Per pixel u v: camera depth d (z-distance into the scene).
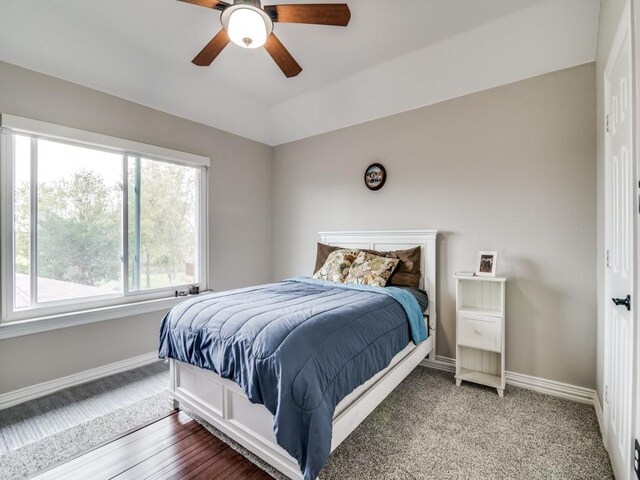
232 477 1.50
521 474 1.52
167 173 3.15
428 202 2.93
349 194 3.49
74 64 2.39
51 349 2.38
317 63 2.76
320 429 1.24
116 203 2.78
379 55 2.63
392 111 3.12
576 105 2.26
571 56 2.22
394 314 2.09
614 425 1.55
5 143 2.18
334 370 1.40
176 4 2.05
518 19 2.16
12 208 2.22
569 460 1.62
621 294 1.48
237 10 1.60
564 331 2.30
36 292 2.34
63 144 2.48
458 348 2.49
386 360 1.82
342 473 1.52
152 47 2.51
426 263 2.87
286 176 4.09
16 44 2.13
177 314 1.96
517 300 2.48
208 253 3.47
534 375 2.40
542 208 2.38
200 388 1.86
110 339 2.70
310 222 3.85
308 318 1.59
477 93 2.67
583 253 2.23
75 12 2.11
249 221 3.92
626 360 1.36
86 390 2.40
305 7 1.63
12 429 1.90
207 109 3.28
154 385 2.49
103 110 2.64
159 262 3.09
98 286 2.68
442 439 1.78
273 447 1.44
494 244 2.59
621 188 1.49
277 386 1.30
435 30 2.31
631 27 1.22
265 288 2.54
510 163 2.52
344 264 2.97
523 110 2.46
